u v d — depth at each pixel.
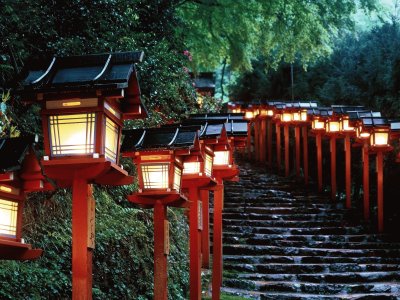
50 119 5.44
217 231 11.40
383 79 20.78
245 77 29.83
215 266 11.28
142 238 11.05
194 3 21.53
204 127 9.96
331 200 20.36
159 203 7.48
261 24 22.25
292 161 25.64
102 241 9.59
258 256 15.32
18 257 5.34
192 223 9.22
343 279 14.31
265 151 25.86
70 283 8.66
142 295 10.15
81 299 5.31
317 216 18.64
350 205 19.66
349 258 15.52
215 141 9.68
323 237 17.02
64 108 5.41
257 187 21.50
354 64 23.58
